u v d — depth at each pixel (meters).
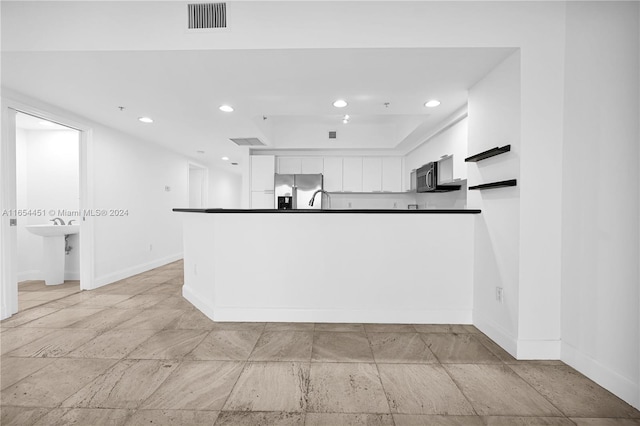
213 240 2.84
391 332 2.59
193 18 2.16
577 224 2.00
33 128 4.34
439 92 2.87
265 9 2.15
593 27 1.88
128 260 4.61
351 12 2.14
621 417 1.56
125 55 2.22
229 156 6.30
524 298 2.14
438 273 2.79
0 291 2.83
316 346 2.32
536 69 2.12
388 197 5.94
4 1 2.15
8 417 1.53
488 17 2.12
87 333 2.54
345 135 5.41
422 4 2.13
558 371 1.99
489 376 1.93
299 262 2.80
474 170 2.71
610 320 1.77
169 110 3.42
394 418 1.55
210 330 2.62
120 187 4.40
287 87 2.78
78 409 1.60
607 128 1.79
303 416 1.56
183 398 1.69
